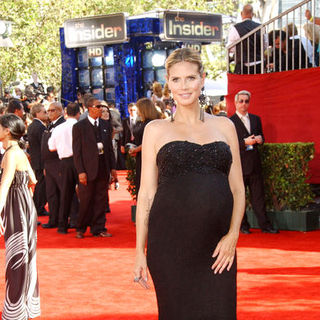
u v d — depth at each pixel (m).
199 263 3.69
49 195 11.27
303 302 6.12
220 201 3.69
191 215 3.67
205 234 3.69
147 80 21.09
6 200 5.75
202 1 31.64
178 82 3.76
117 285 7.04
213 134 3.81
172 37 19.62
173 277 3.69
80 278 7.42
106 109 12.45
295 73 11.42
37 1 30.56
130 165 11.55
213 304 3.68
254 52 12.28
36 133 12.27
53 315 5.97
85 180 9.95
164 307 3.73
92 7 33.12
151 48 20.84
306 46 11.48
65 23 20.64
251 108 12.00
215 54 32.75
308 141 11.34
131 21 20.09
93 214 10.24
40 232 10.88
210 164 3.73
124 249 9.16
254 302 6.17
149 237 3.77
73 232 10.82
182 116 3.85
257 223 10.45
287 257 8.16
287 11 11.73
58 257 8.69
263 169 10.37
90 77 21.39
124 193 15.97
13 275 5.66
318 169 11.21
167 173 3.73
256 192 10.02
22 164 5.80
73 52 21.58
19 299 5.65
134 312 6.01
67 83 21.67
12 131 5.75
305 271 7.36
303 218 10.05
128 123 14.85
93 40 20.17
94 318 5.86
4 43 22.70
